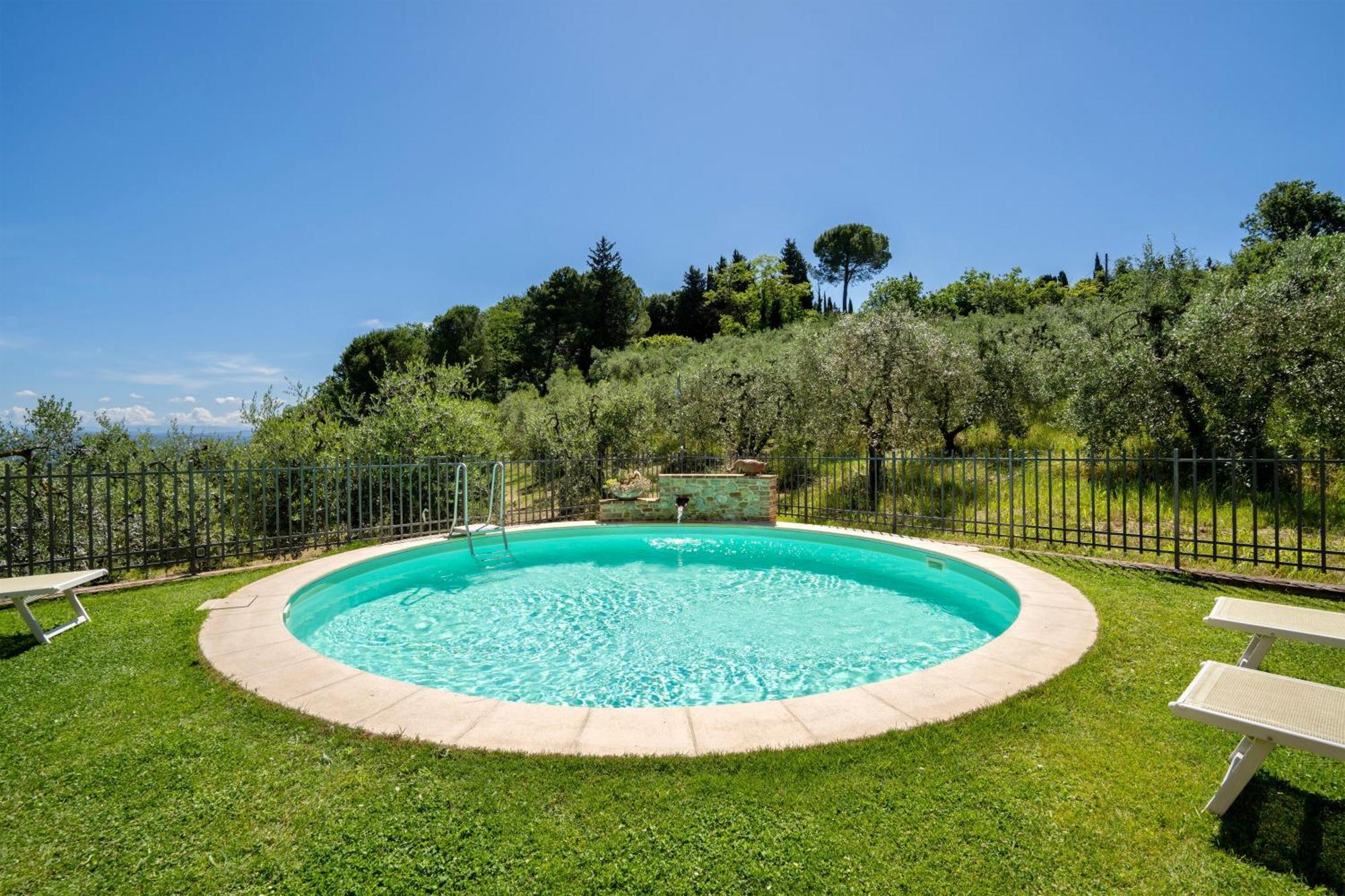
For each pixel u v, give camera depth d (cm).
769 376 1595
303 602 654
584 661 527
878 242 6681
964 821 245
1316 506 839
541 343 4516
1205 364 935
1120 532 862
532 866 218
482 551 955
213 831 243
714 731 318
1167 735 316
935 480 1300
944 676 392
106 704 361
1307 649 432
